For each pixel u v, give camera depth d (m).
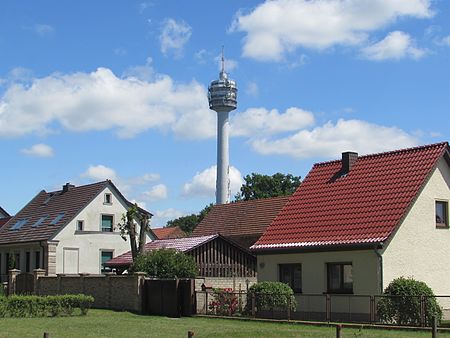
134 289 33.03
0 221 66.06
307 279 30.91
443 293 29.80
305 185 35.25
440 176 30.70
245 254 42.72
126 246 54.91
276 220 34.00
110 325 25.61
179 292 31.22
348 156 33.94
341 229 30.20
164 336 21.48
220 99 135.12
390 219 28.75
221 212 57.41
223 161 131.50
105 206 54.50
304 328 24.47
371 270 28.19
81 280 36.88
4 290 42.03
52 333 22.53
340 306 28.92
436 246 29.92
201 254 40.88
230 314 30.00
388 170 31.77
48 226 53.47
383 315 25.33
